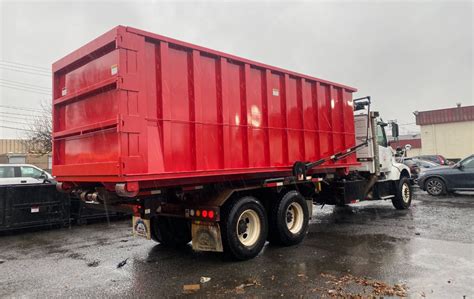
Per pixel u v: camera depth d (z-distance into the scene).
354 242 6.90
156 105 4.83
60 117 5.87
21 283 5.09
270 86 6.51
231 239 5.64
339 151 8.06
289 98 6.88
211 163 5.43
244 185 6.15
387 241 6.87
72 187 5.84
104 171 4.64
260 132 6.27
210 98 5.51
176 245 7.12
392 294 4.20
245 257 5.84
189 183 5.34
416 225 8.39
